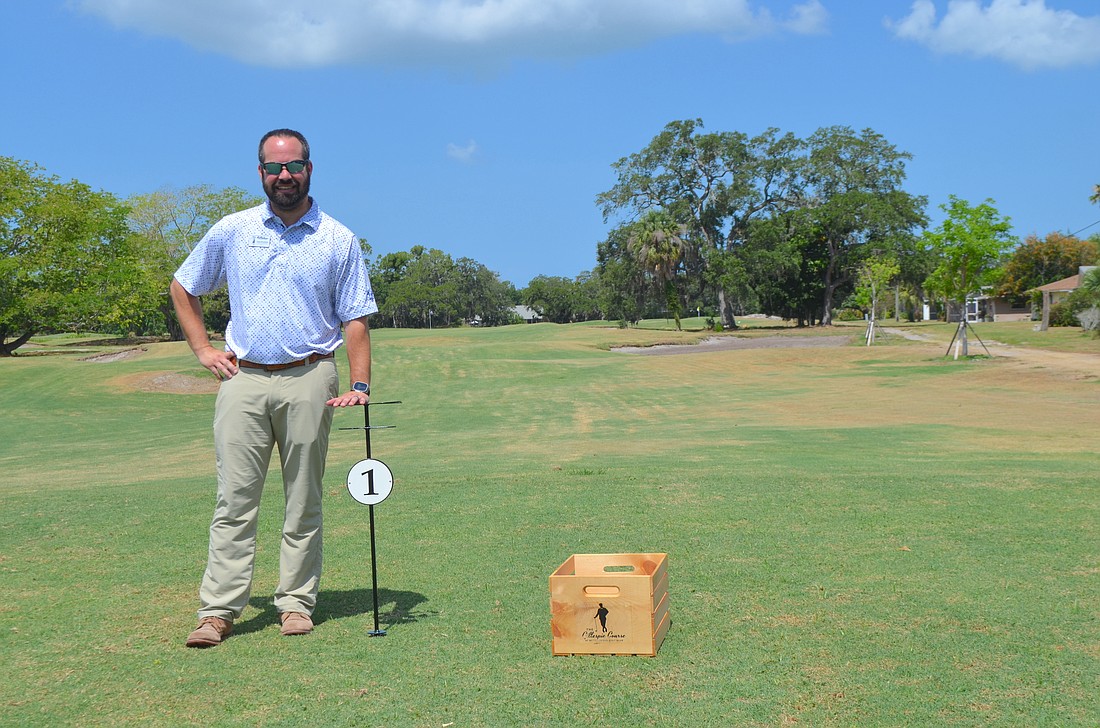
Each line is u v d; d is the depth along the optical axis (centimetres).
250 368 463
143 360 4194
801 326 7775
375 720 350
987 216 3453
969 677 380
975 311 8825
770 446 1425
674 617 466
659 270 7288
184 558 616
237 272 468
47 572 579
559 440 1733
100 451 1930
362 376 477
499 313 13725
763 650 416
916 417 1931
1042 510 718
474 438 1880
